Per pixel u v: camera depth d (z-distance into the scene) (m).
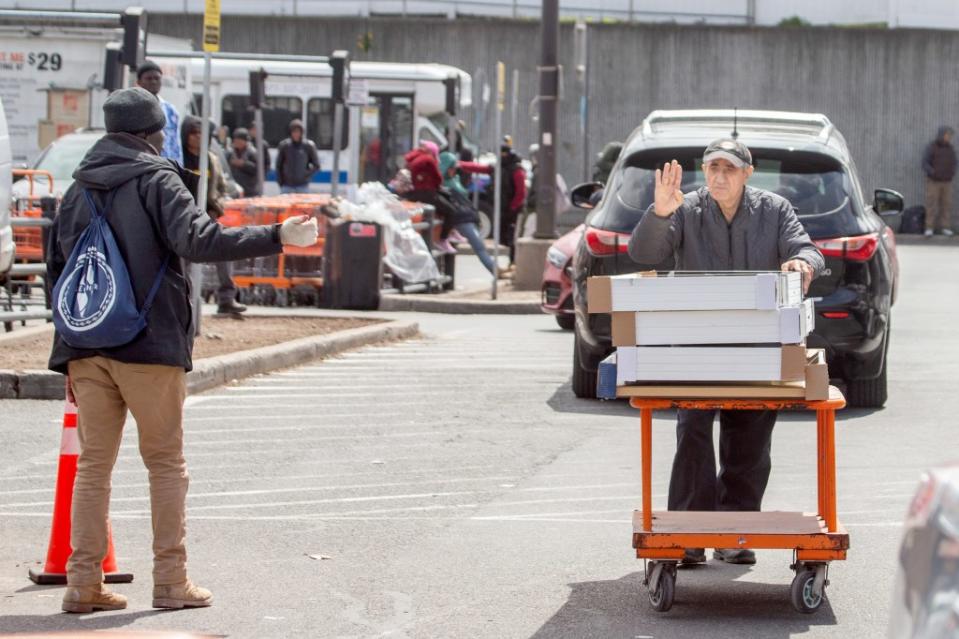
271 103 41.00
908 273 34.59
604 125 54.84
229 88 41.12
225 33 53.94
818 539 8.06
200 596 8.31
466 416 14.61
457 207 29.16
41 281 21.55
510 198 34.25
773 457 12.74
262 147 33.81
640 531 8.12
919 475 11.96
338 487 11.48
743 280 8.02
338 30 53.78
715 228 8.80
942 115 54.34
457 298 26.23
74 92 33.78
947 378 17.27
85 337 7.94
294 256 25.31
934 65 54.22
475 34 53.91
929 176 51.50
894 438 13.61
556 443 13.30
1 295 22.28
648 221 8.73
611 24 54.53
